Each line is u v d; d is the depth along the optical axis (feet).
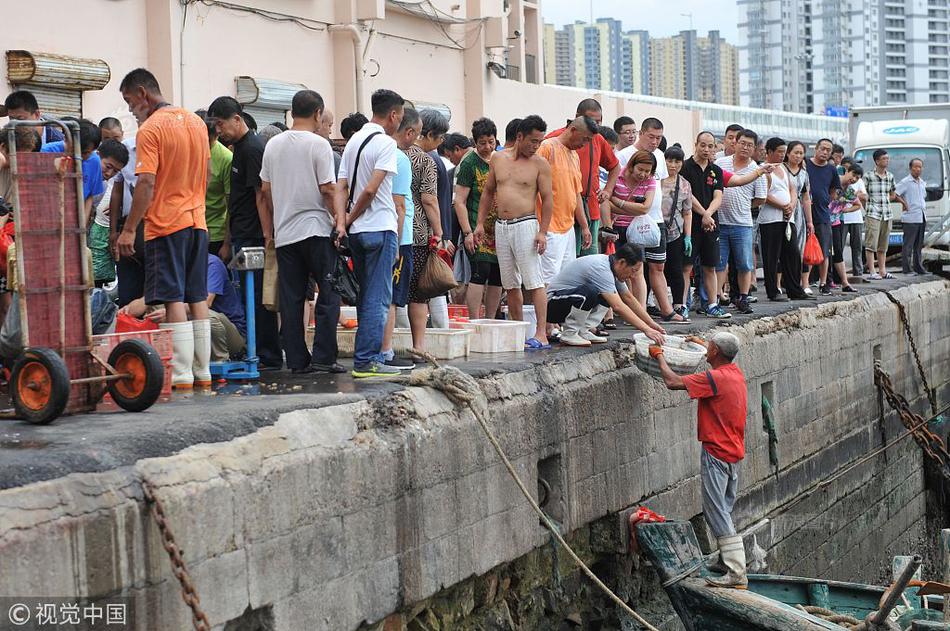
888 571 59.41
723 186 46.55
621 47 617.62
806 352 50.57
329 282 29.71
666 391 38.27
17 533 17.19
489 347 34.27
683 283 44.91
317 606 22.82
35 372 21.26
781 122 149.28
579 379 33.73
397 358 32.19
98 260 31.83
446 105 76.02
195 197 27.25
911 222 73.31
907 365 64.18
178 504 19.57
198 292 27.40
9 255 24.21
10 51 45.78
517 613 30.81
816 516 50.96
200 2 54.29
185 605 19.67
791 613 30.30
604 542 34.96
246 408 23.12
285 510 22.03
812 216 58.03
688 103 126.62
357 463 24.04
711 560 35.17
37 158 22.03
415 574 25.81
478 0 77.61
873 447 58.59
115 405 23.89
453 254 38.68
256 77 58.29
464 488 27.76
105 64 49.39
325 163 29.14
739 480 43.65
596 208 39.73
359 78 64.59
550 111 90.02
